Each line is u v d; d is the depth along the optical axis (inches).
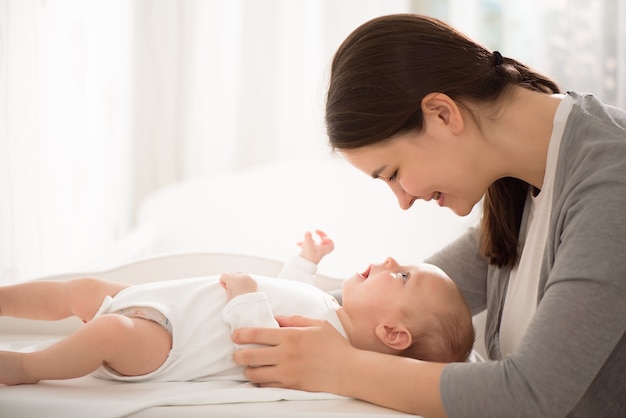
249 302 44.9
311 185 101.8
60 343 41.4
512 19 99.3
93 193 81.0
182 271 61.7
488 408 36.9
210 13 100.9
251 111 104.0
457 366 38.7
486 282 54.9
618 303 36.2
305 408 39.5
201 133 102.1
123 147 93.5
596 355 36.2
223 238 101.2
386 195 100.9
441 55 41.6
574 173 40.3
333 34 101.3
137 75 101.4
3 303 48.7
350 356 41.3
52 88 69.1
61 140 71.3
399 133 41.4
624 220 36.9
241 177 102.0
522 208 47.9
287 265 57.5
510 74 43.3
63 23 71.4
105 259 71.9
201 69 101.1
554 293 37.2
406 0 99.6
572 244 37.7
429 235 99.3
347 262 101.0
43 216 67.5
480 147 42.5
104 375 44.3
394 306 48.8
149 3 100.7
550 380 36.1
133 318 43.8
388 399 39.4
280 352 42.1
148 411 38.9
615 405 40.9
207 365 44.1
